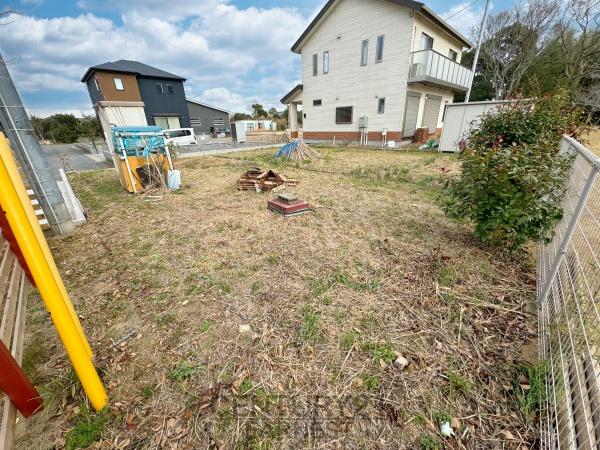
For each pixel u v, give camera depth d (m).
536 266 2.73
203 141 22.92
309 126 16.52
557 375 1.46
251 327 2.05
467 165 2.93
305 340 1.91
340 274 2.67
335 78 14.28
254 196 5.46
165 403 1.51
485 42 18.12
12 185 1.09
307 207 4.42
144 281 2.68
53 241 3.75
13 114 3.40
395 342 1.88
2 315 1.74
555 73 16.38
